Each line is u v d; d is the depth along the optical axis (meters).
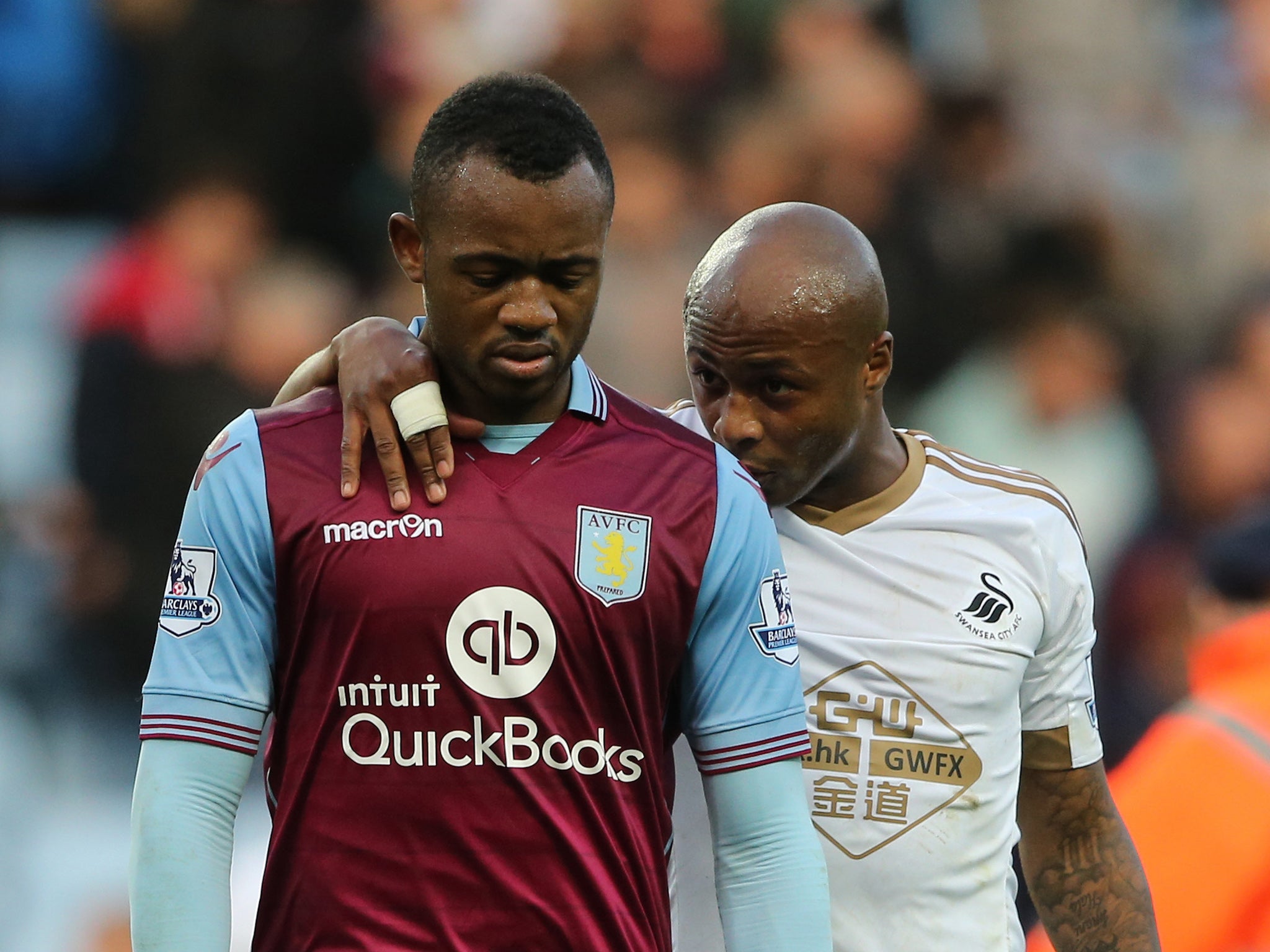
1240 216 36.84
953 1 35.66
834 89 31.72
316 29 30.52
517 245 8.88
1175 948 12.09
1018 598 11.41
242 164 29.70
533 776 9.23
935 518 11.43
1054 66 37.19
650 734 9.59
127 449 26.09
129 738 24.98
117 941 23.28
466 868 9.16
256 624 9.34
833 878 11.19
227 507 9.34
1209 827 12.15
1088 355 29.45
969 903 11.38
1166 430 29.88
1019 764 11.70
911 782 11.22
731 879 9.78
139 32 30.70
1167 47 38.50
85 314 27.38
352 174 30.41
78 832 24.00
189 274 27.77
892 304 29.47
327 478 9.38
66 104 30.72
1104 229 31.42
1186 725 12.59
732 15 32.34
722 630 9.79
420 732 9.17
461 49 31.64
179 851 9.09
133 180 30.58
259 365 27.36
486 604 9.23
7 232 30.80
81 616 25.38
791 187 30.67
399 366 9.47
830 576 11.34
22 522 25.48
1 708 24.42
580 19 31.56
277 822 9.43
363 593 9.19
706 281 10.67
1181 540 28.06
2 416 28.73
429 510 9.31
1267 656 12.70
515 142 8.90
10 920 23.06
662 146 30.25
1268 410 29.66
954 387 29.25
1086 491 28.58
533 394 9.30
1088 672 11.97
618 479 9.62
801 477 10.72
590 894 9.32
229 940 9.23
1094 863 11.95
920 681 11.23
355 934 9.12
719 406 10.66
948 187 31.64
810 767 11.19
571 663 9.31
